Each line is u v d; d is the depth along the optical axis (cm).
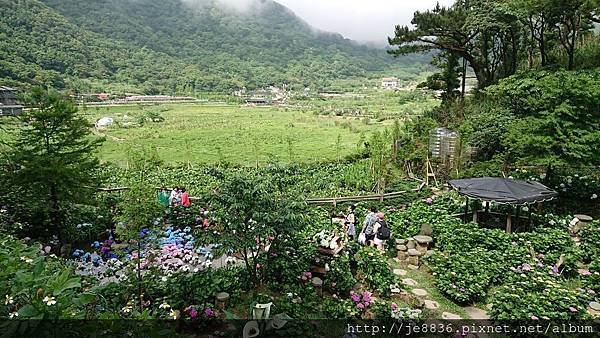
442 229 1321
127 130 5425
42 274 333
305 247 1099
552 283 957
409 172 2241
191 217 1428
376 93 14075
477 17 2436
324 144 4109
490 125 2044
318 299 916
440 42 2756
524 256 1127
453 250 1205
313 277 1002
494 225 1429
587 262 1165
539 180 1745
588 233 1272
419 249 1228
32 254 362
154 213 926
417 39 2706
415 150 2328
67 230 1237
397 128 2531
